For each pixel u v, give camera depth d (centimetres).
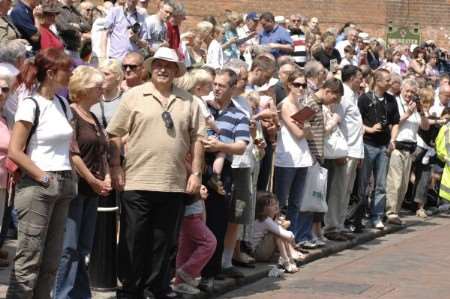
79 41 2366
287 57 2597
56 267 1628
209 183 1919
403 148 2948
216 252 1952
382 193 2838
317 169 2389
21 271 1566
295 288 2066
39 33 2247
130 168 1750
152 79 1769
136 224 1747
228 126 1956
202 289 1939
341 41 3912
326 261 2414
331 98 2473
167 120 1741
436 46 5056
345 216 2658
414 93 2919
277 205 2250
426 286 2128
